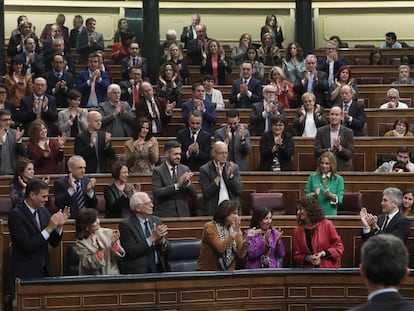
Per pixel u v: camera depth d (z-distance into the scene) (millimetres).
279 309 11625
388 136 17984
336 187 14938
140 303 11242
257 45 25344
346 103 18562
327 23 29359
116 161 15609
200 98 18266
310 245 12711
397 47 26844
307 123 18219
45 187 12234
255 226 12727
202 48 23234
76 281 11086
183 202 14430
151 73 24156
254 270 11625
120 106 17781
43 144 16016
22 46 21906
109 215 14039
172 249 12836
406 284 11422
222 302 11453
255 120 18234
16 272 12125
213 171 14680
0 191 15289
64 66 19938
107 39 28844
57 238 12469
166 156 14602
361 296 11570
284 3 29266
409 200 14461
